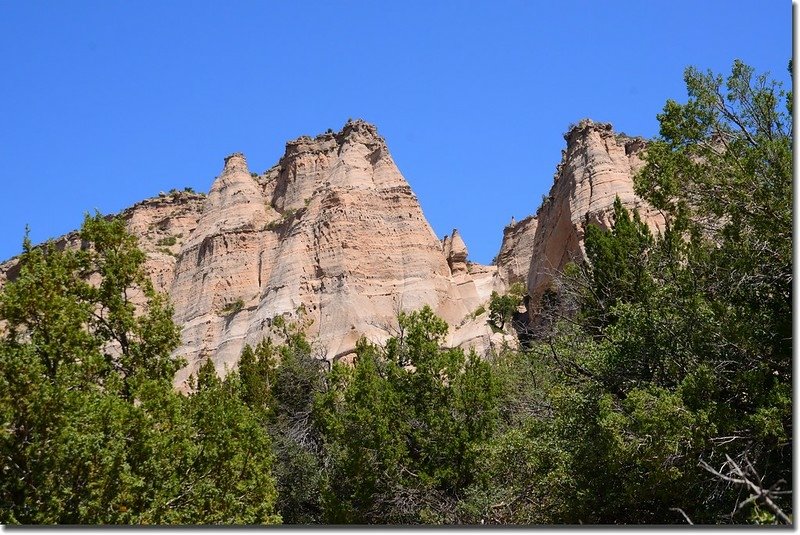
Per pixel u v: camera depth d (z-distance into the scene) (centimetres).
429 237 8662
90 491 2016
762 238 2434
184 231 10012
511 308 8225
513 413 3569
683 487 2320
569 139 8219
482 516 2852
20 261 2548
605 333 2881
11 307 2320
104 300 2691
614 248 3662
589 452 2517
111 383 2330
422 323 3675
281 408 4588
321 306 8012
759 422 2100
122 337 2661
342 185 8869
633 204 6875
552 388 2812
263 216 9300
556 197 8175
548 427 2825
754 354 2339
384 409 3291
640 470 2417
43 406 1998
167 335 2698
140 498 2148
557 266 7575
